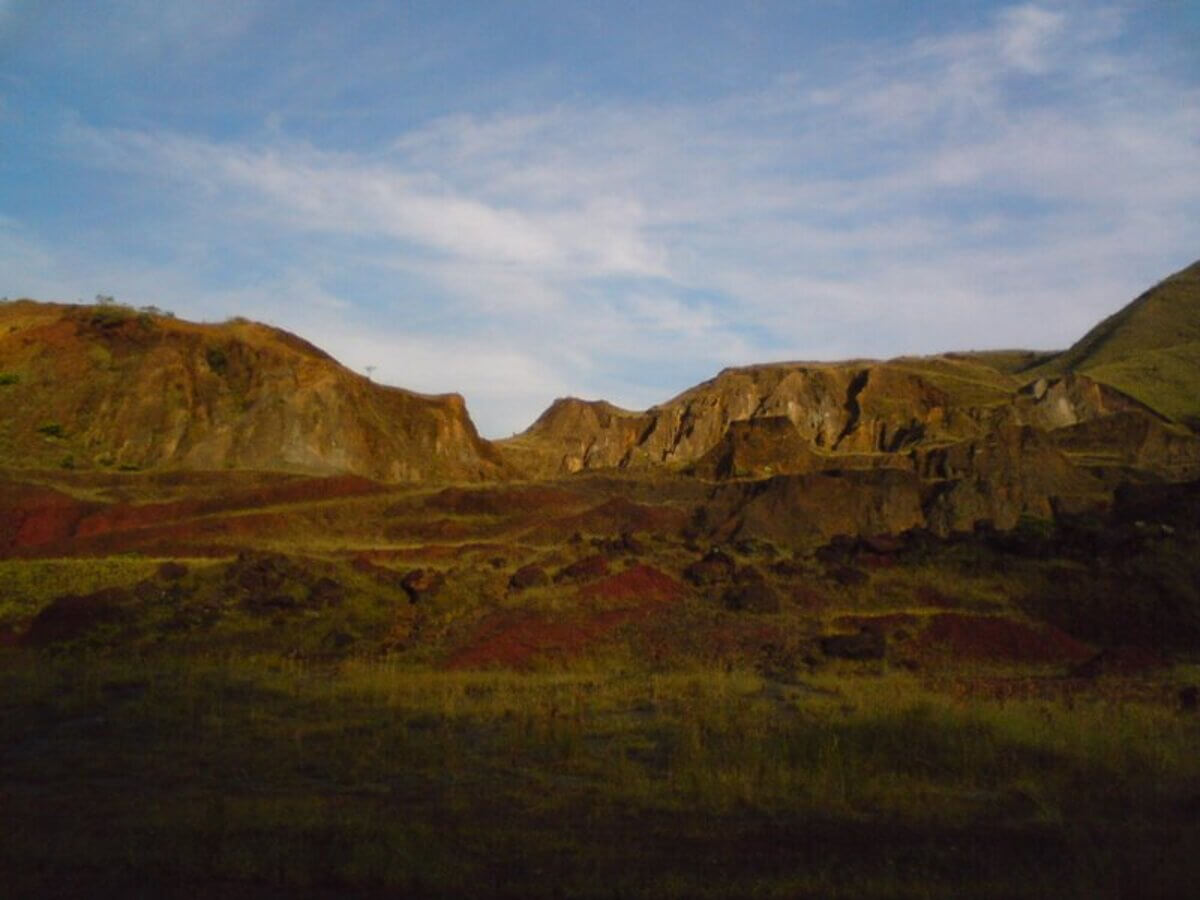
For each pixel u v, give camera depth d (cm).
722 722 1551
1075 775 1264
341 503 5466
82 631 2905
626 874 905
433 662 2481
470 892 861
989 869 918
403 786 1260
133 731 1583
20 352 7969
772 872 920
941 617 2802
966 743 1334
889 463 6956
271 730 1569
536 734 1495
